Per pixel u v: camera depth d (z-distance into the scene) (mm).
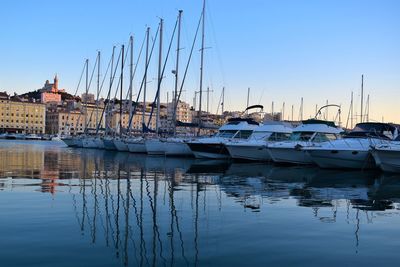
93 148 67062
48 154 48625
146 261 8828
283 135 39750
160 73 49656
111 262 8734
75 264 8547
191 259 9000
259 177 25203
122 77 60219
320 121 36562
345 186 21422
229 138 40344
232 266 8586
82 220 12422
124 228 11570
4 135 156875
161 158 42656
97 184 20672
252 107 47562
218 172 28109
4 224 11719
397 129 32594
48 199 15820
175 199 16453
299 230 11688
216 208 14680
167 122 61906
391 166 27609
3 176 23578
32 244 9852
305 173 28031
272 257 9203
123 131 68312
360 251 9766
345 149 29828
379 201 16766
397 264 8867
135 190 18750
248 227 11922
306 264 8781
